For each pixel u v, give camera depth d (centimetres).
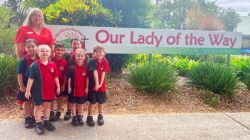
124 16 489
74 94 294
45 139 264
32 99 279
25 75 285
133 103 372
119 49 449
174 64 566
